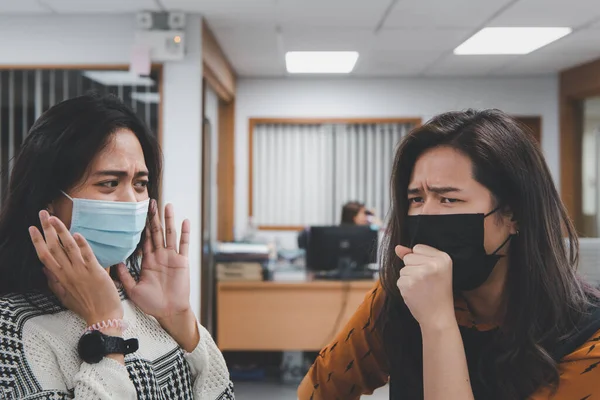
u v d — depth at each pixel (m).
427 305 0.82
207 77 4.08
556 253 0.85
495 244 0.86
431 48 4.61
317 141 5.94
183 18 3.66
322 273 4.16
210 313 4.21
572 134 5.59
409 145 0.91
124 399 0.78
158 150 0.98
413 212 0.93
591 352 0.77
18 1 3.44
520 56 4.90
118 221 0.86
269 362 4.36
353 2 3.47
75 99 0.86
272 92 5.80
